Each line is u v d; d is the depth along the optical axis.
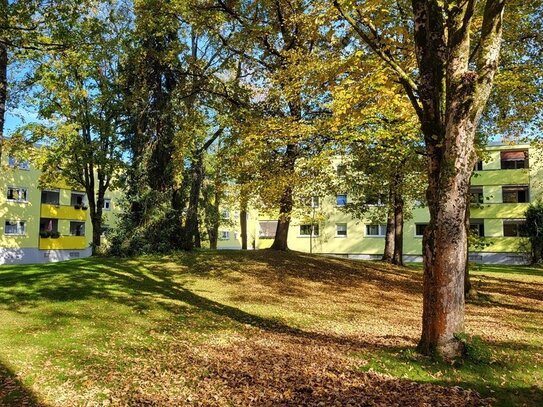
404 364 6.86
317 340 9.15
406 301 14.90
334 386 6.14
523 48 13.38
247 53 18.80
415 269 22.69
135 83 20.55
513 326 11.32
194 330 9.61
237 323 10.51
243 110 15.51
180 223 20.83
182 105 19.53
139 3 18.23
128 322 10.05
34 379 6.33
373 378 6.45
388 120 13.12
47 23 10.61
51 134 20.86
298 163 15.39
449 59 7.02
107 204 47.00
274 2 17.00
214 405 5.50
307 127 12.55
